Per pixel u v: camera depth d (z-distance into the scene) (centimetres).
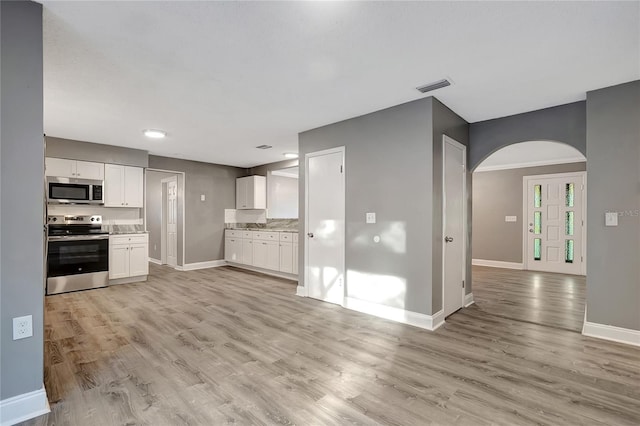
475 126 392
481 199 732
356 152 370
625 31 198
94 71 254
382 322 328
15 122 170
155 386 205
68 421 170
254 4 173
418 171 315
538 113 344
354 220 372
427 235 310
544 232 651
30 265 175
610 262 280
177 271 625
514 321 334
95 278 475
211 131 431
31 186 175
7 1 167
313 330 306
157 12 180
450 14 182
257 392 199
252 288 482
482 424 170
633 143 269
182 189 639
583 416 176
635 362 239
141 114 359
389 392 200
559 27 194
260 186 680
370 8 176
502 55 229
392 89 290
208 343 275
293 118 377
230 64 243
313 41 211
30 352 174
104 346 268
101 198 501
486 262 723
